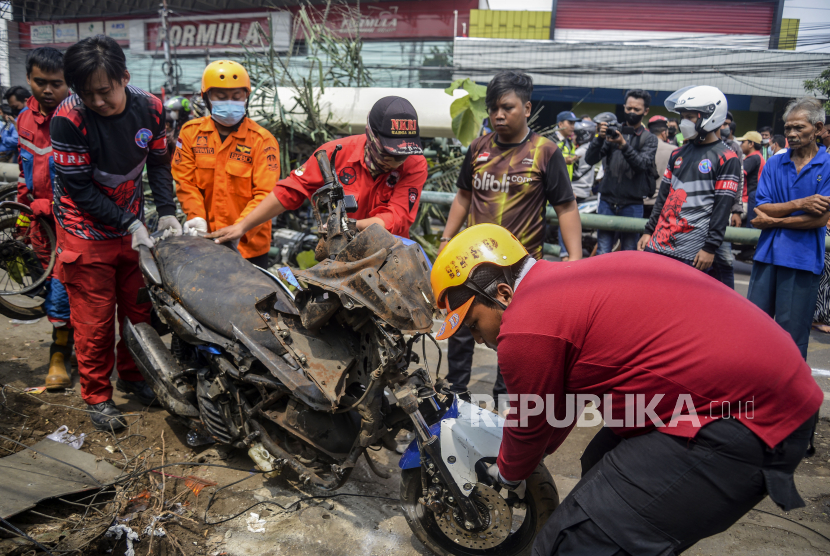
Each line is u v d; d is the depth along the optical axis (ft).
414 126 9.17
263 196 12.17
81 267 10.19
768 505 9.24
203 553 7.74
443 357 14.47
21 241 12.98
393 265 6.96
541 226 10.80
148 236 10.34
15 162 25.14
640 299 5.08
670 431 5.03
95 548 7.57
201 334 8.67
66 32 44.93
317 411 7.95
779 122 57.82
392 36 60.90
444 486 7.21
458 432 7.02
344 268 7.04
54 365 12.14
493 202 10.75
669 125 26.30
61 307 12.00
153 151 10.80
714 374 4.83
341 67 23.09
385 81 58.03
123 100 9.61
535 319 5.18
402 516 8.68
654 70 56.75
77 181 9.64
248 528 8.29
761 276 11.89
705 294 5.12
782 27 58.54
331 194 7.84
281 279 9.31
